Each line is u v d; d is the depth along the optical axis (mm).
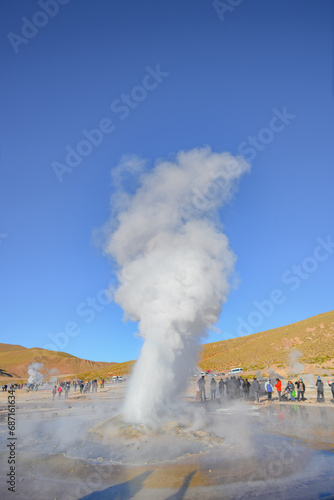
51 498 6035
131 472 7359
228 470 7281
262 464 7645
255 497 5773
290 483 6410
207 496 5898
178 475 7059
